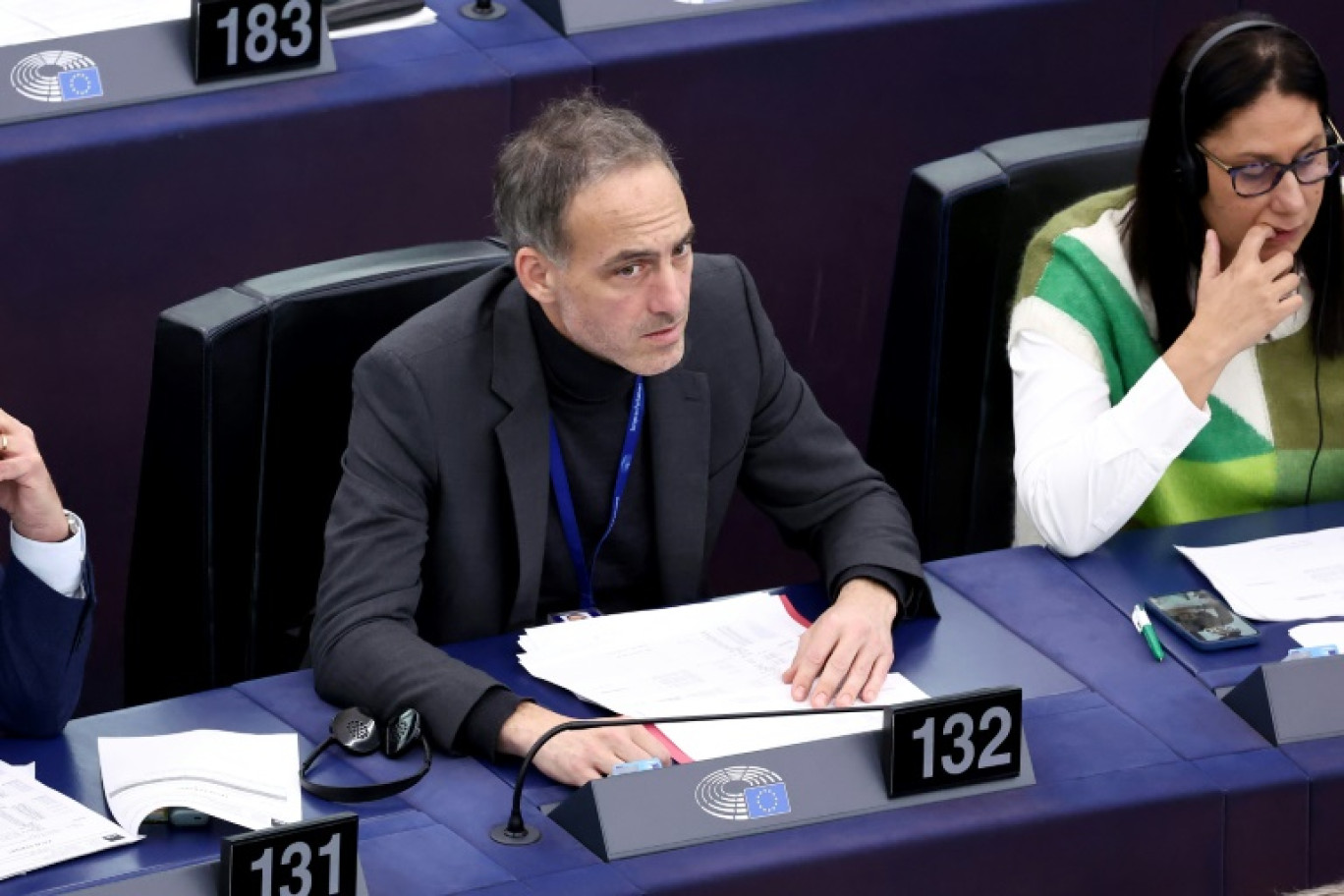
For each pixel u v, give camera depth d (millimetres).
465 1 12586
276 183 11430
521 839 6922
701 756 7238
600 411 8398
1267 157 8609
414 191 11766
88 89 11227
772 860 6820
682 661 7867
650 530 8641
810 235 12570
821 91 12281
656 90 11992
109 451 11516
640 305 7867
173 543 8906
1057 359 9188
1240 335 8734
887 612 8188
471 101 11672
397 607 7984
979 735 7164
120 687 11703
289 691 7871
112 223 11148
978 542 10094
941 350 9711
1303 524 8945
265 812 7031
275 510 8906
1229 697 7750
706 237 12398
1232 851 7355
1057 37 12641
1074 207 9539
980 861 7062
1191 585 8516
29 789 7113
